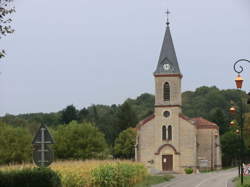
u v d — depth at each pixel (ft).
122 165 145.79
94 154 320.70
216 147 314.55
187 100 592.19
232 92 566.77
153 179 182.09
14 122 432.66
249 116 312.71
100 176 120.47
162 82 298.35
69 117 467.52
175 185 154.92
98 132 330.34
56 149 319.06
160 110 297.74
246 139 312.50
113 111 570.87
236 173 253.24
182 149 293.64
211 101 566.36
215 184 159.53
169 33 304.09
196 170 290.76
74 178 102.58
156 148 295.89
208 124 318.65
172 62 298.97
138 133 299.17
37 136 70.90
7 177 69.56
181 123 295.07
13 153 254.68
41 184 70.59
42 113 555.69
